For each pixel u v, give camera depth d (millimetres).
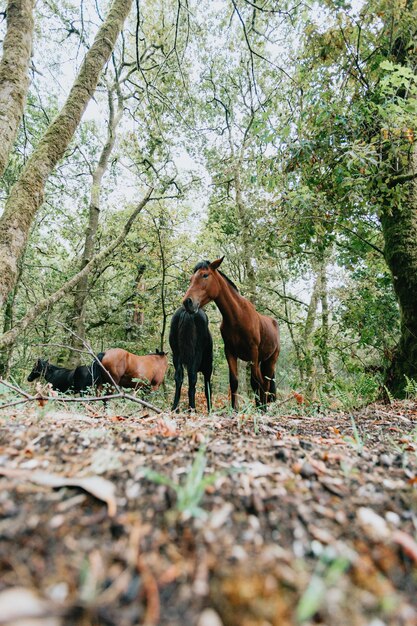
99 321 12945
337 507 963
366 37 5320
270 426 2449
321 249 6543
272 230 6180
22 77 3848
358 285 8219
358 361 7852
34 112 9648
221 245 12438
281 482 1106
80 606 556
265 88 9641
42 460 1200
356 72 5344
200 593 610
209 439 1661
